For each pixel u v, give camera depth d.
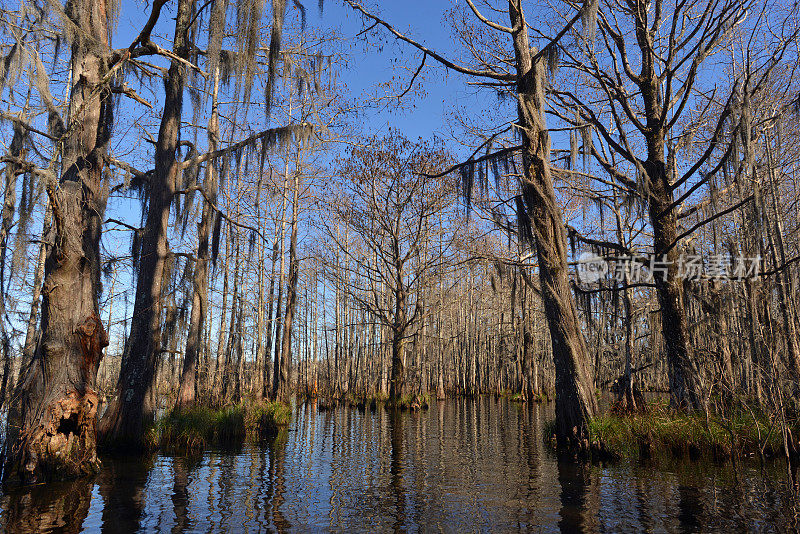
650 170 12.66
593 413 10.02
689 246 14.98
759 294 11.03
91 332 7.89
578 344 10.41
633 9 12.98
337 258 30.30
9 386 9.55
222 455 10.24
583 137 12.45
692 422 9.87
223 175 12.88
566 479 7.83
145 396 10.38
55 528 5.33
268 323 23.31
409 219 25.27
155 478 7.85
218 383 22.22
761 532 5.15
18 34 7.91
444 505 6.37
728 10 11.53
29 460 7.25
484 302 40.06
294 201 23.06
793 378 9.59
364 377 30.84
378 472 8.59
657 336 17.06
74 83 8.57
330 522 5.64
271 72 9.39
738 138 9.73
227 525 5.49
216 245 12.77
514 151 12.26
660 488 7.09
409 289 24.84
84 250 8.52
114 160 9.69
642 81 12.99
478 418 19.20
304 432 14.64
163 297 11.69
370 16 12.44
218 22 8.99
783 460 8.80
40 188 7.98
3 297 8.44
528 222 11.21
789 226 14.64
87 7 8.48
